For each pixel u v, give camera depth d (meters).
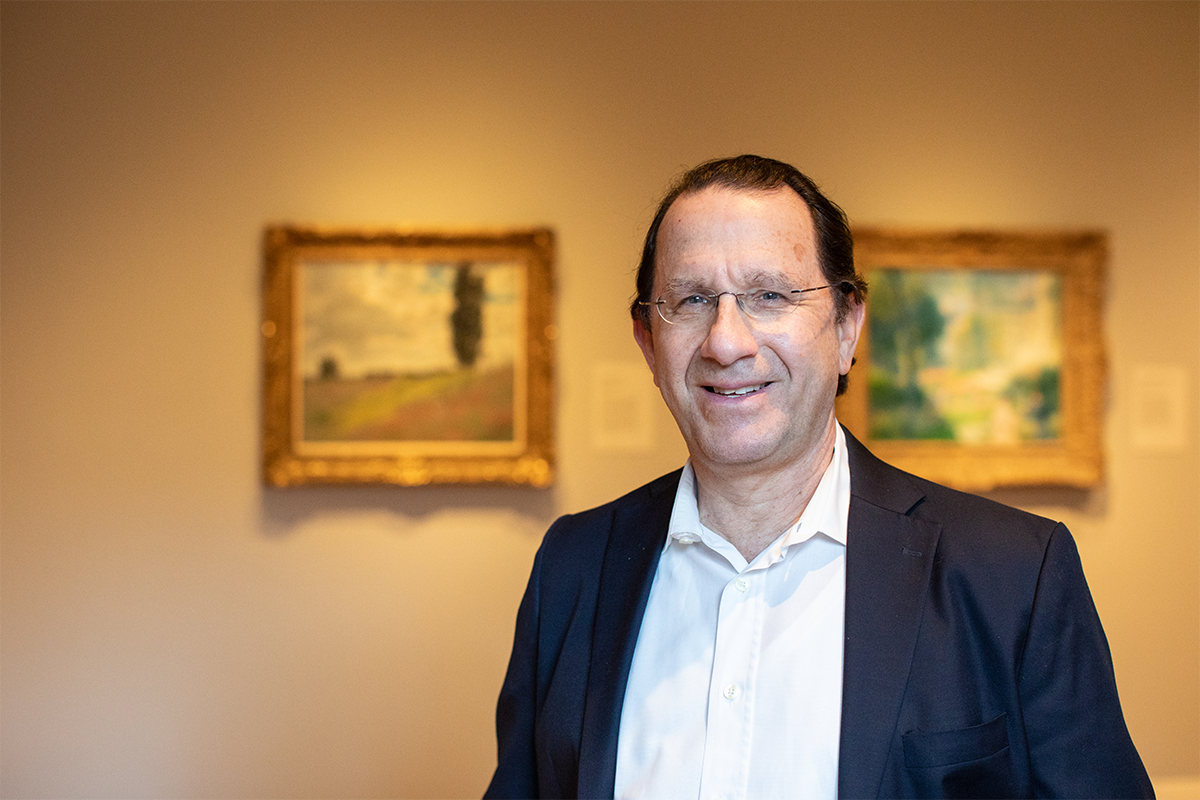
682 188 1.41
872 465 1.46
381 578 4.40
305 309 4.38
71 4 4.42
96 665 4.33
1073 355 4.56
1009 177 4.64
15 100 4.40
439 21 4.52
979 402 4.55
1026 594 1.27
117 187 4.41
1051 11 4.66
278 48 4.48
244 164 4.46
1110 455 4.61
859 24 4.60
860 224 4.59
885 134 4.60
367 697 4.37
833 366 1.38
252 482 4.40
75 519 4.36
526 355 4.41
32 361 4.38
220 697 4.35
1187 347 4.65
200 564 4.38
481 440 4.40
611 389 4.47
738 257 1.30
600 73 4.53
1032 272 4.57
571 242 4.50
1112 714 1.24
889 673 1.24
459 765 4.36
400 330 4.40
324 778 4.34
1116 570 4.58
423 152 4.50
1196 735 4.53
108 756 4.31
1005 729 1.24
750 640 1.34
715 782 1.28
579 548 1.60
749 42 4.57
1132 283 4.66
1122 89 4.67
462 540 4.42
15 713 4.30
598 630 1.47
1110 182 4.66
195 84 4.45
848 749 1.21
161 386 4.40
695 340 1.34
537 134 4.52
